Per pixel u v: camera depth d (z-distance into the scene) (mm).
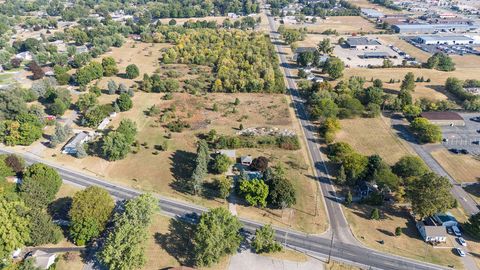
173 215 126438
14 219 105375
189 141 171375
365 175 141625
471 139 175000
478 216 116125
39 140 172750
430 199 116562
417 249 113625
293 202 128625
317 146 169125
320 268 107312
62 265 105688
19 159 142500
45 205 123438
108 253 100688
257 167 146625
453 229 119812
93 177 146375
